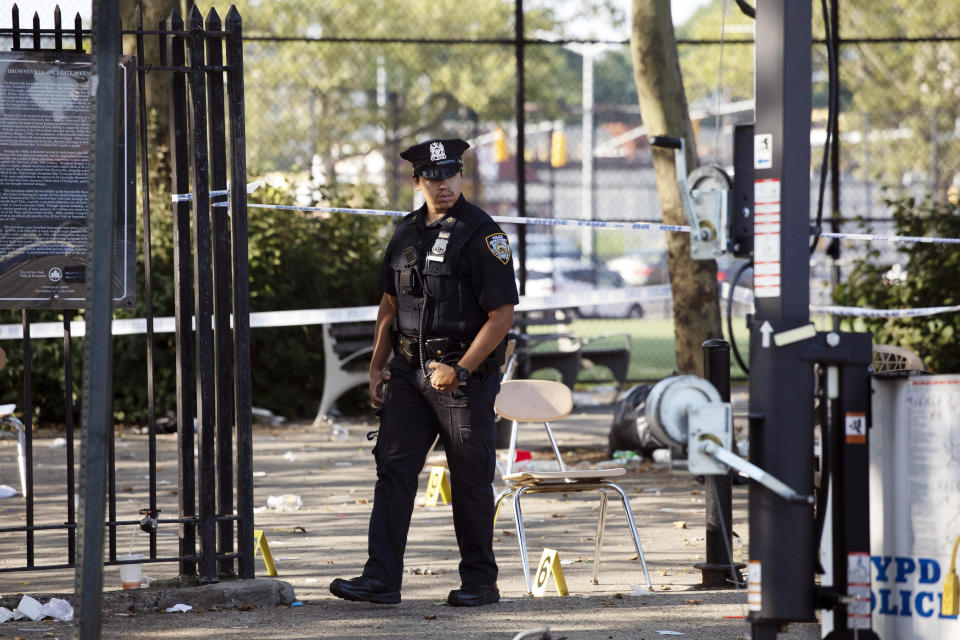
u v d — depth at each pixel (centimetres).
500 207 10762
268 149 9562
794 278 1135
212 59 1638
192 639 1438
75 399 4009
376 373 1722
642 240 11494
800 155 1135
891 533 1259
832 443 1170
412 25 10562
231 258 1786
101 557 1116
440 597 1698
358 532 2253
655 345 7088
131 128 1591
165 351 4072
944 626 1222
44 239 1582
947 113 8475
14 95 1566
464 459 1619
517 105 3972
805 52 1134
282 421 4231
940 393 1230
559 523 2356
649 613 1577
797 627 1475
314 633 1469
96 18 1130
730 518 1761
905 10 8712
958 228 3988
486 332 1590
